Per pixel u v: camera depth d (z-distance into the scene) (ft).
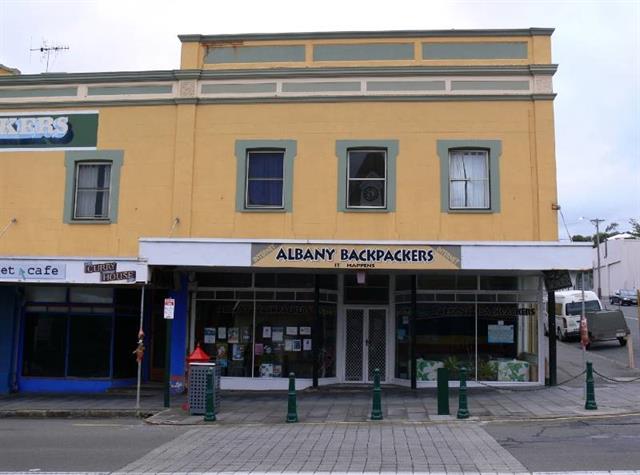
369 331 60.39
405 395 53.47
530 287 58.49
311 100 57.62
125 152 59.16
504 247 50.90
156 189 58.49
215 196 57.67
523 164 55.88
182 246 52.03
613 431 37.09
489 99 56.49
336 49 58.49
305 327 59.21
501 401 49.24
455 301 58.90
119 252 58.18
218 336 59.41
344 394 54.65
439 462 29.71
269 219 57.00
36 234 59.26
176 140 58.54
